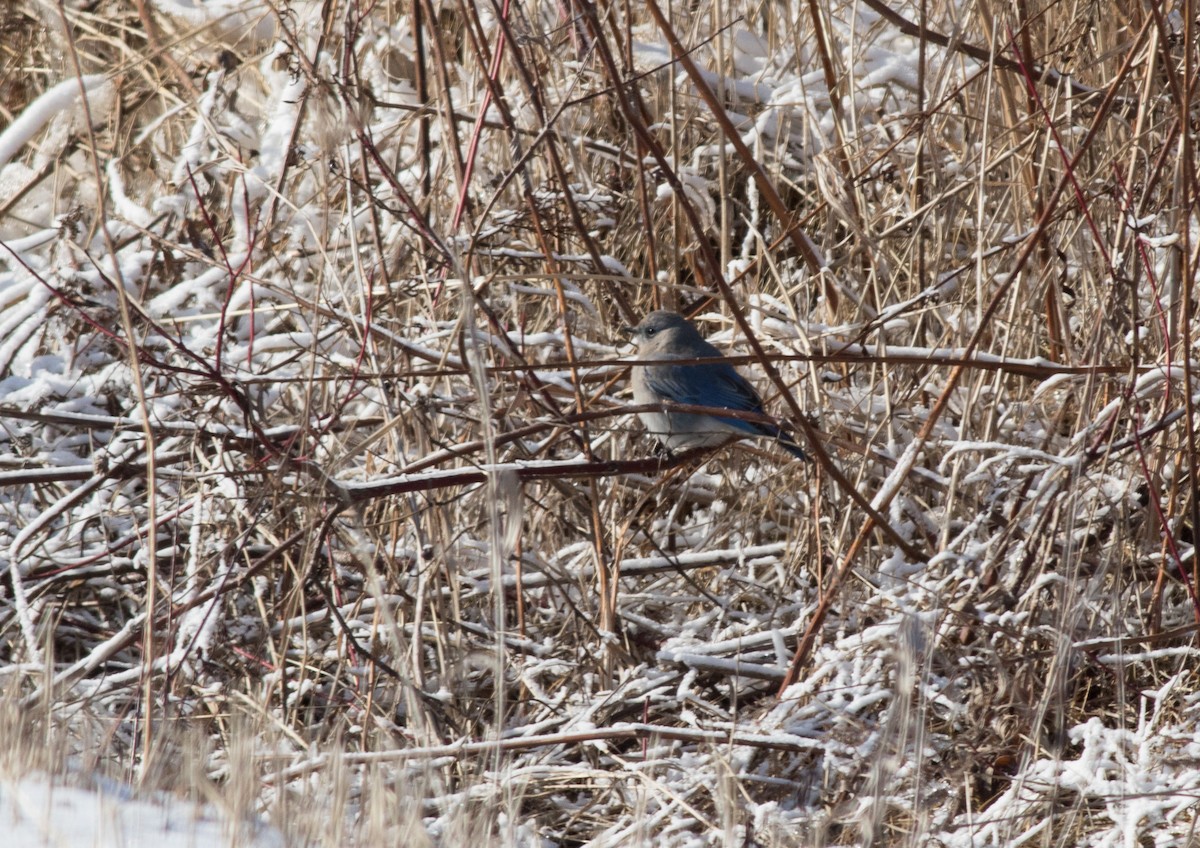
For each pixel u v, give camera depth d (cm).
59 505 1041
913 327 1230
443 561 1025
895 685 870
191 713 957
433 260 1205
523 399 1063
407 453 1166
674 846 802
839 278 1280
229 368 1021
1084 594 925
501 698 769
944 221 1202
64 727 744
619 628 1097
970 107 1345
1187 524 1106
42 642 1078
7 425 1232
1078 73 1278
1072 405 1193
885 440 1184
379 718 1002
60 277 1199
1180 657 1007
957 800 838
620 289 1250
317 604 1152
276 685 995
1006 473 1127
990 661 916
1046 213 973
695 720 917
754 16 1533
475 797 802
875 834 762
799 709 947
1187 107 951
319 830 617
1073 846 824
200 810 623
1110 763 848
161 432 959
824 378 1179
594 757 967
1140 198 1155
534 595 1200
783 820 803
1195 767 848
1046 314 1238
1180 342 1071
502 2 1127
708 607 1198
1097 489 995
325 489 884
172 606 963
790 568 1128
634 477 1184
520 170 1123
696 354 1097
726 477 1207
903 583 1057
